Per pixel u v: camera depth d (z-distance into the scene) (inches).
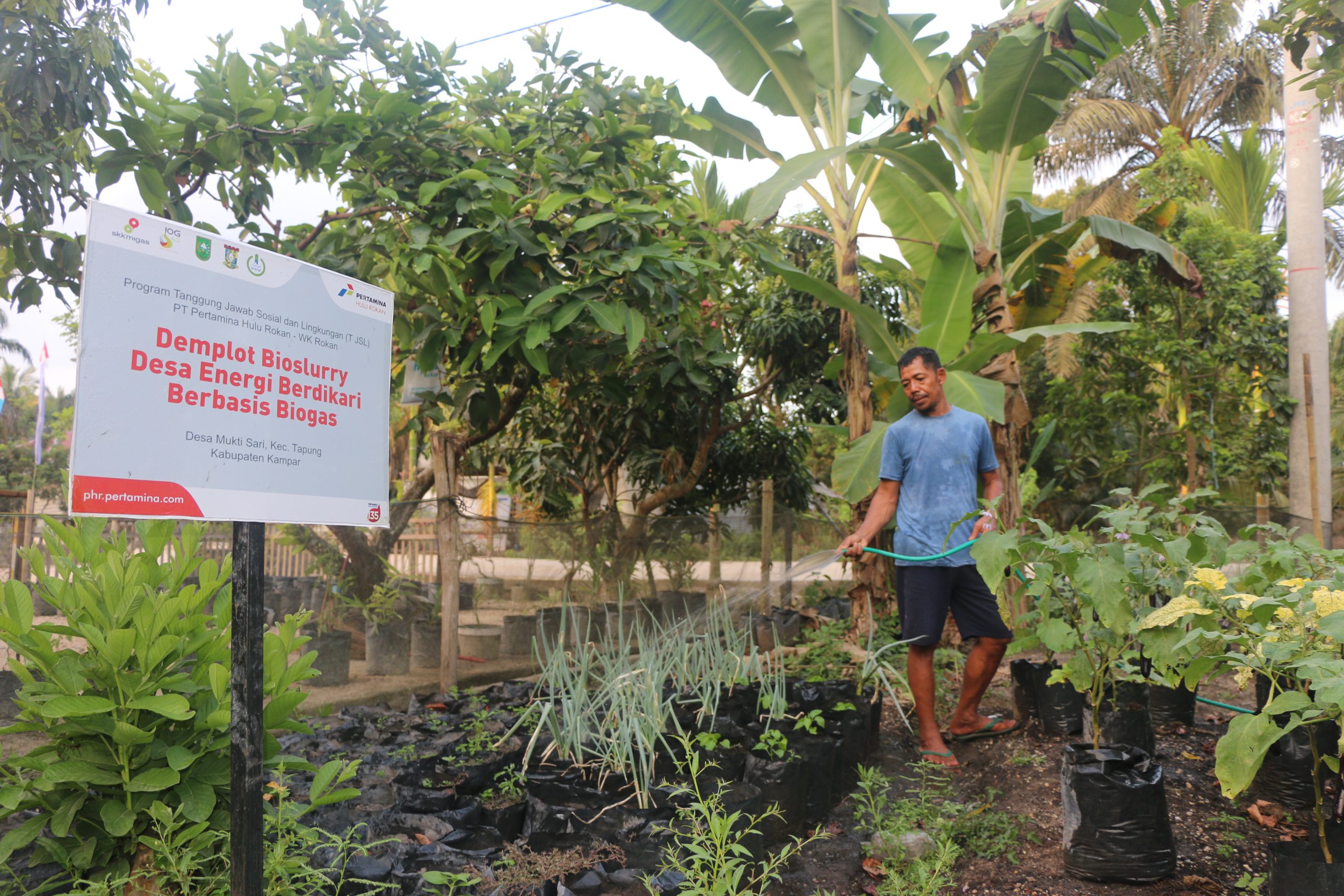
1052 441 421.4
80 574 84.9
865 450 207.2
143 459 59.1
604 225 172.7
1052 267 263.6
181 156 150.7
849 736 125.7
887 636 210.8
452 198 166.9
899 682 181.3
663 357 220.7
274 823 80.8
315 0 170.2
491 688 171.2
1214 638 87.5
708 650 146.5
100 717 76.9
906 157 220.8
